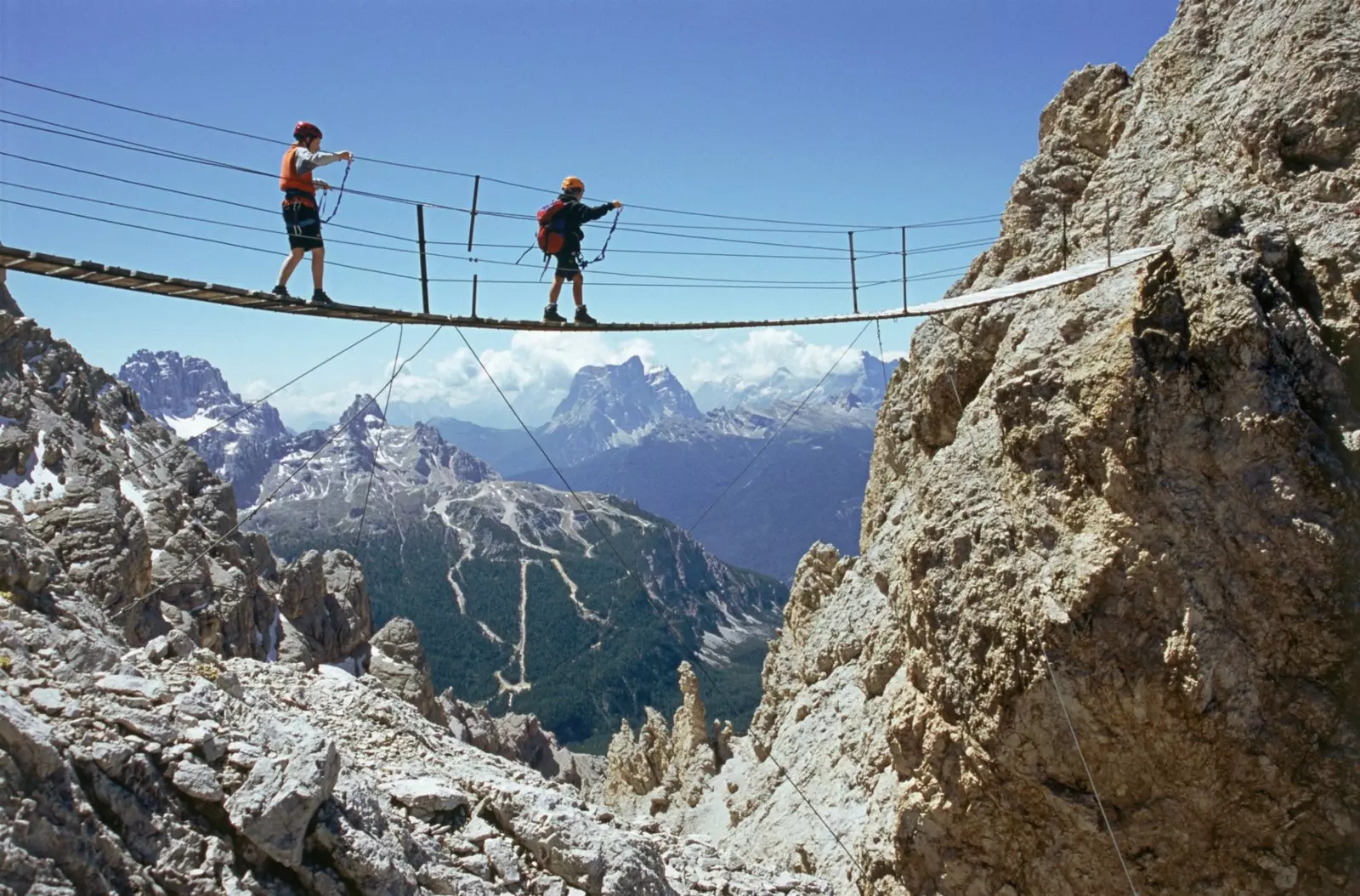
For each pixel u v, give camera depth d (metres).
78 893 15.07
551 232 22.30
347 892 18.36
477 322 20.28
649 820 33.69
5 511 26.53
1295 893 21.80
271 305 17.59
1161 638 22.19
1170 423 22.48
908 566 27.30
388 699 33.53
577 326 21.59
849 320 25.12
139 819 16.86
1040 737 23.59
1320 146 24.41
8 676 18.27
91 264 14.87
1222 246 23.25
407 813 23.00
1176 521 22.30
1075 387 23.81
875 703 43.62
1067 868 24.06
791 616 64.69
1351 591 21.36
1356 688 21.39
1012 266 31.59
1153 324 22.97
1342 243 23.17
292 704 29.64
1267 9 27.55
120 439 71.69
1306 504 21.64
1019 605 23.75
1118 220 28.33
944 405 33.38
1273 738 21.67
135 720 18.30
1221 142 26.70
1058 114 34.69
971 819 25.55
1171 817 22.80
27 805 14.93
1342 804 21.33
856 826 38.84
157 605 52.84
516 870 22.19
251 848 17.77
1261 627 21.88
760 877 31.33
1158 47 31.19
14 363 62.25
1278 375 22.08
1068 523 23.81
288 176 18.52
